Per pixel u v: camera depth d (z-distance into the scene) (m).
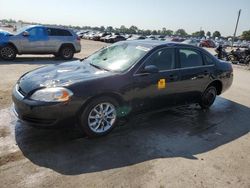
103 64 4.98
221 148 4.41
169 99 5.27
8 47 12.62
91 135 4.29
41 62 12.83
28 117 3.98
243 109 6.75
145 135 4.66
